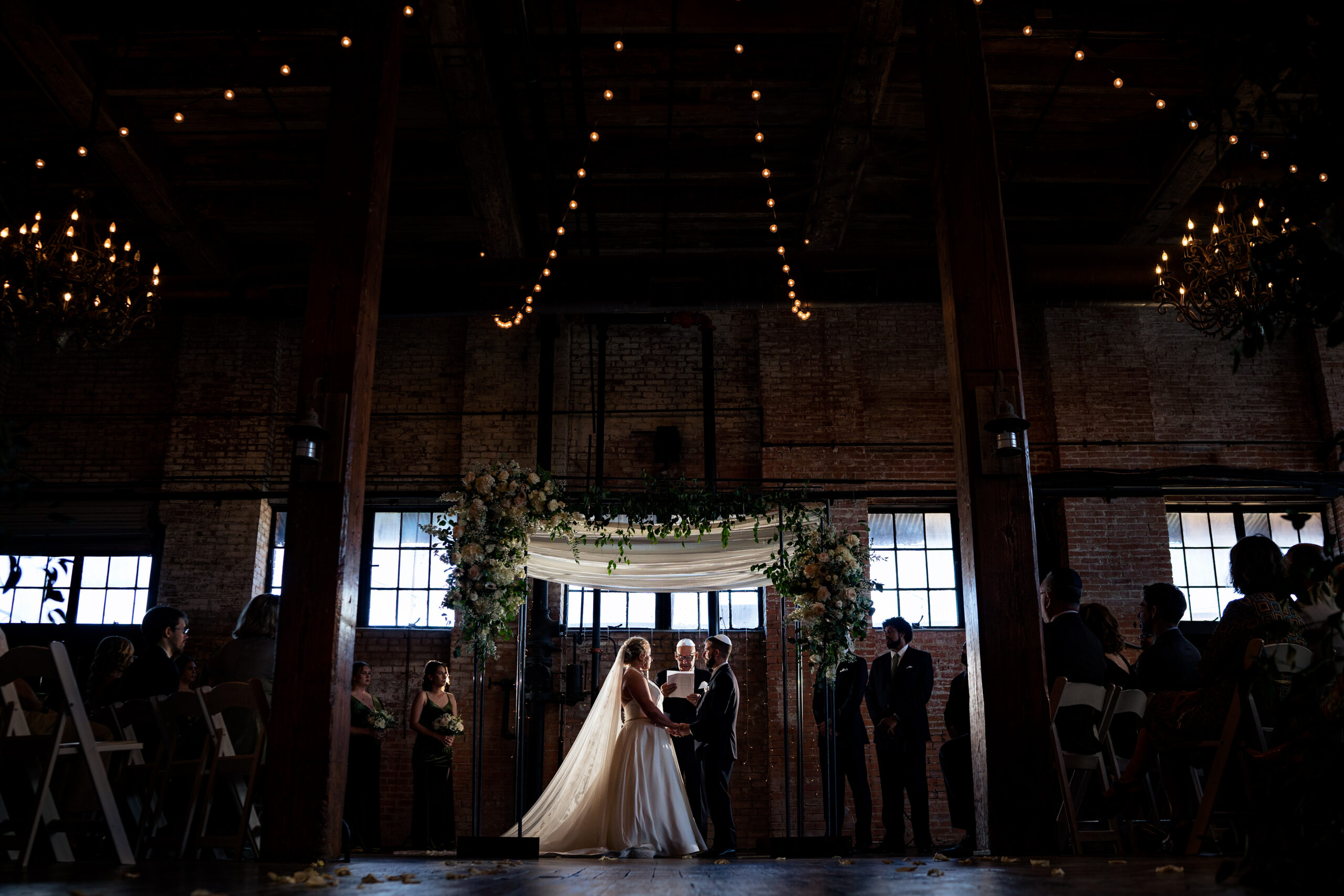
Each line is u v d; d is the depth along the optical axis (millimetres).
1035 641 4504
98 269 7785
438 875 3080
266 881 2639
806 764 9859
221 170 9875
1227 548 11133
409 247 11297
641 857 6480
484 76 8203
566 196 10477
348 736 4598
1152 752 4305
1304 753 2262
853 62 8180
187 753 5227
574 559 8125
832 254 9109
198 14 8102
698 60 8812
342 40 5414
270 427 11000
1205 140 9078
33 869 3182
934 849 7598
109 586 10688
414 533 10969
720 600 10812
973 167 5145
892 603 10805
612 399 11297
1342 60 2207
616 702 7277
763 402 11023
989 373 4844
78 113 8703
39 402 11242
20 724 3963
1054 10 8102
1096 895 1935
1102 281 9195
